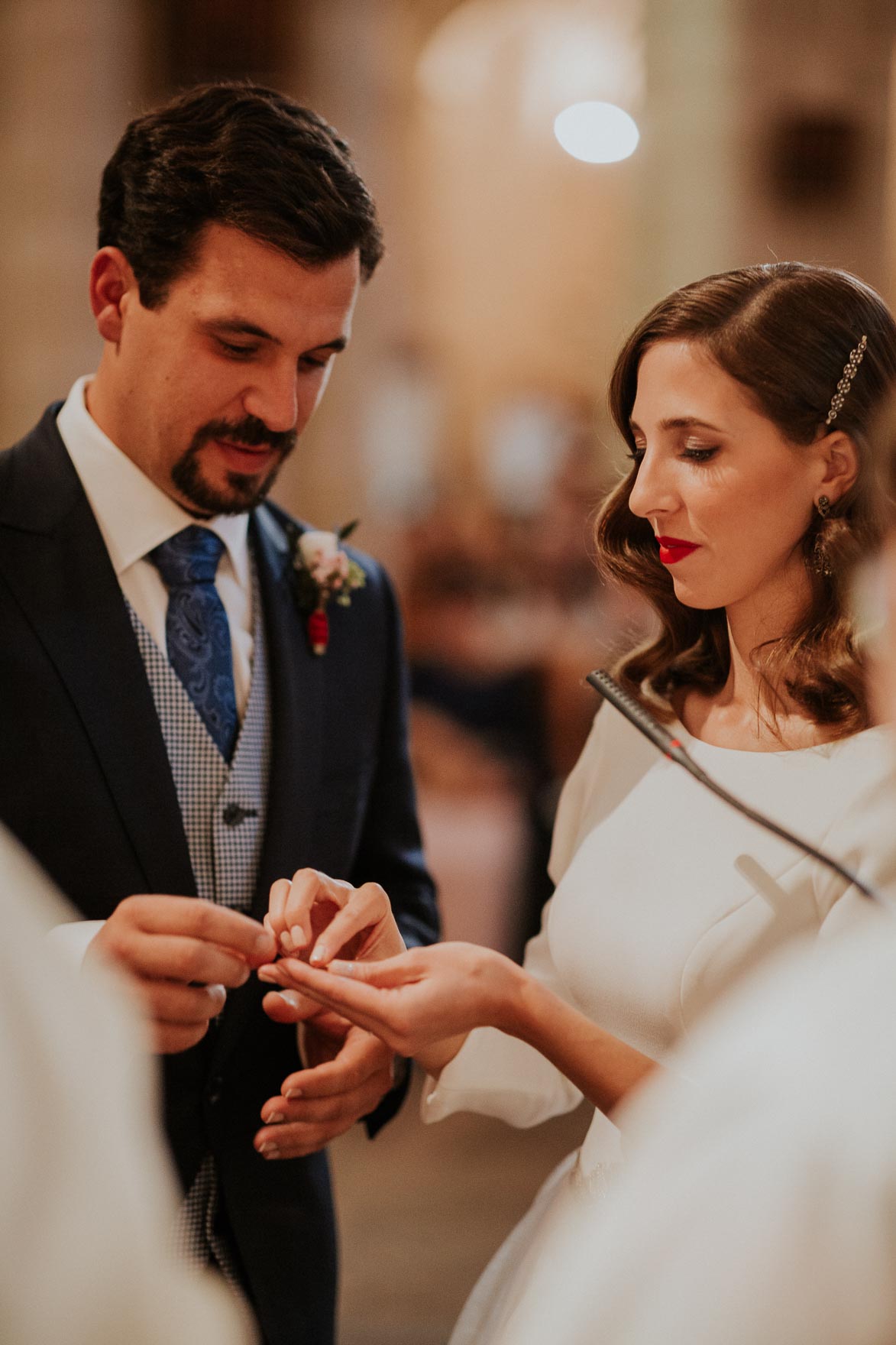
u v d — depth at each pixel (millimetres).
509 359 8773
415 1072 4414
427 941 1708
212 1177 1502
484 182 8680
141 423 1501
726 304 1299
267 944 1209
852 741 1313
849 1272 579
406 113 8266
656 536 1458
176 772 1507
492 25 8188
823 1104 612
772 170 6125
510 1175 3670
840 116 6109
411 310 8664
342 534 1839
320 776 1644
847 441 1291
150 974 1176
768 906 1289
